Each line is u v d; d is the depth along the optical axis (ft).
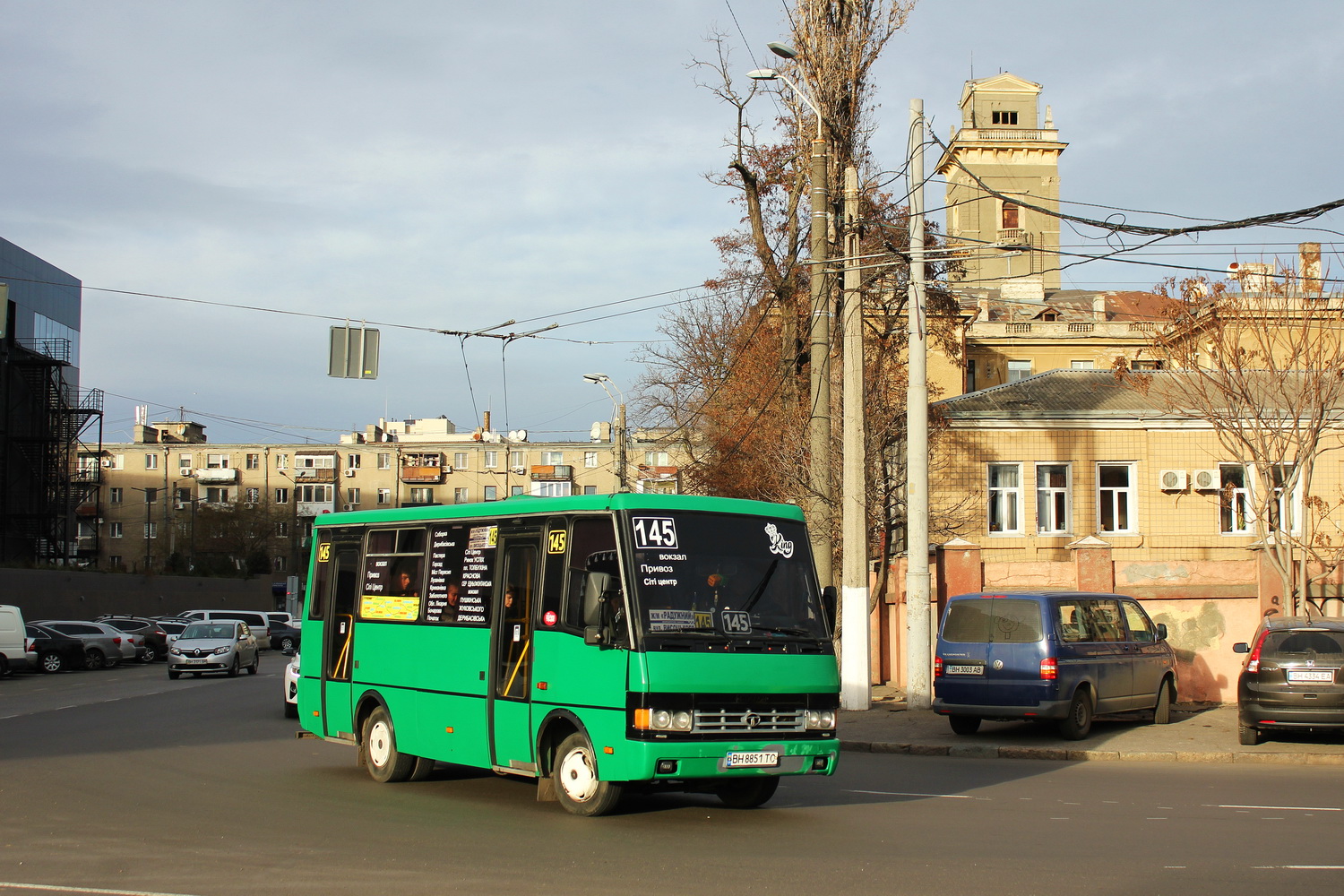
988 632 57.41
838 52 76.02
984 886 25.86
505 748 37.68
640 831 32.96
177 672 123.34
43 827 33.88
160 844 31.17
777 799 39.70
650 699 32.83
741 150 100.27
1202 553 105.81
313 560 50.21
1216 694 72.38
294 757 51.75
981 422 105.91
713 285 112.57
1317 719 51.11
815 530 68.23
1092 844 31.04
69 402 205.67
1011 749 53.93
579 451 312.29
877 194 90.02
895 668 85.87
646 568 34.40
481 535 40.19
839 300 81.41
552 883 26.25
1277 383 80.38
